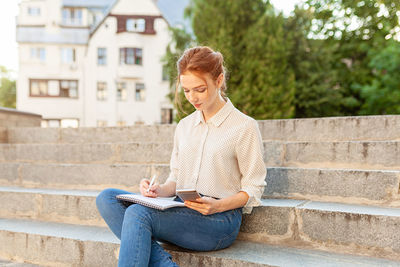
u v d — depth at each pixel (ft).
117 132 12.54
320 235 5.70
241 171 5.26
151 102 70.08
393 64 38.58
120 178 8.73
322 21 53.83
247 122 5.16
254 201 5.10
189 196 4.59
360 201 6.38
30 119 16.19
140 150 10.02
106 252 6.15
